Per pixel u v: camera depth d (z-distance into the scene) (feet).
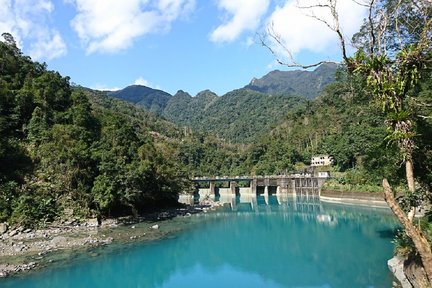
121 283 108.47
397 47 61.21
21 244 144.56
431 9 50.11
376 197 242.78
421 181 68.74
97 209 196.34
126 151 243.60
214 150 572.10
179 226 197.06
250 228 195.72
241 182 424.05
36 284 102.89
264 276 115.34
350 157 341.82
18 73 302.25
